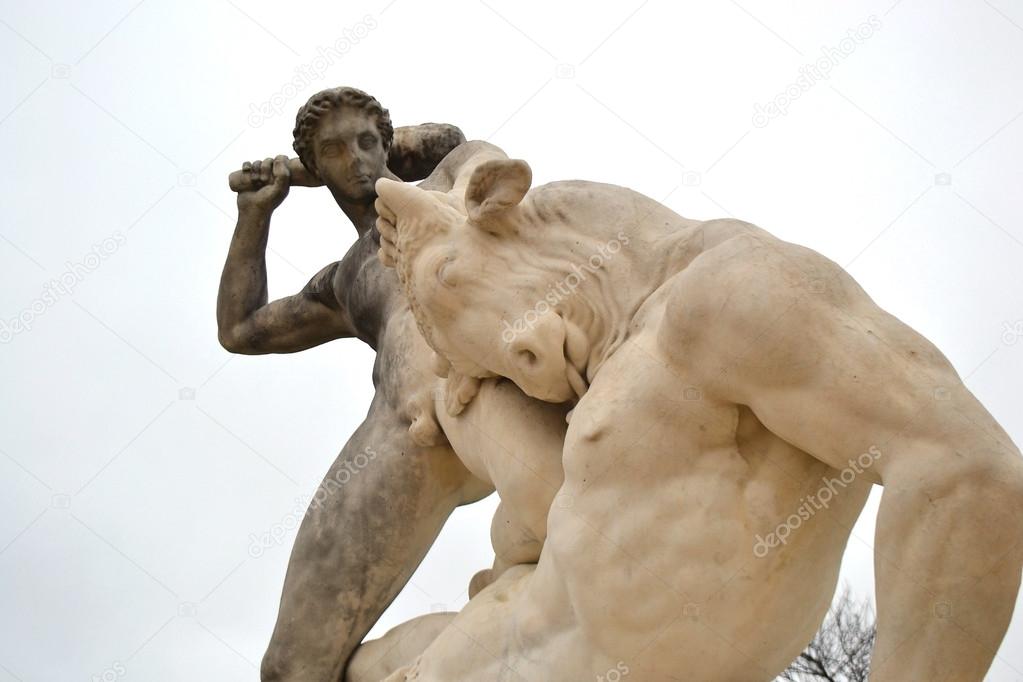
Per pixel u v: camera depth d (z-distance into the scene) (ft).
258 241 17.19
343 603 14.38
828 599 10.77
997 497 8.89
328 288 16.57
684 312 10.00
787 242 10.05
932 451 9.12
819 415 9.53
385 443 14.57
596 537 10.48
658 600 10.29
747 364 9.72
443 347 12.03
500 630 11.58
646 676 10.52
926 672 9.00
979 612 8.89
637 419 10.38
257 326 17.24
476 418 12.53
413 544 14.52
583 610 10.61
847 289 9.78
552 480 11.78
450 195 12.08
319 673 14.33
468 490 14.67
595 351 11.16
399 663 13.84
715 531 10.19
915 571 9.04
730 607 10.22
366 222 16.11
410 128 16.98
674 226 11.36
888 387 9.32
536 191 11.78
